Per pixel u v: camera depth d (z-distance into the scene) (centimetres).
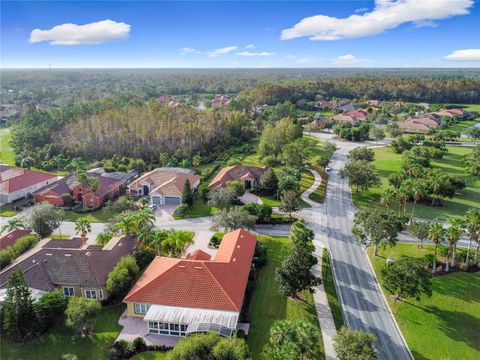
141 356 4009
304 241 5831
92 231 7275
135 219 6103
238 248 5488
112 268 5197
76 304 4241
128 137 12350
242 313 4622
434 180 8300
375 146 14312
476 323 4566
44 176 9900
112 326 4475
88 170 10900
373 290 5241
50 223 6706
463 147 13862
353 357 3366
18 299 4091
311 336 3453
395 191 7525
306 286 4747
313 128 16850
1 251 5534
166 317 4238
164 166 11550
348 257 6134
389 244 6012
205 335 3653
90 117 13712
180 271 4744
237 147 13850
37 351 4053
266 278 5491
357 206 8388
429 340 4297
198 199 8869
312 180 10106
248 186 9544
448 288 5238
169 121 13412
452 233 5438
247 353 3575
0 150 13475
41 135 12875
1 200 8794
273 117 16800
